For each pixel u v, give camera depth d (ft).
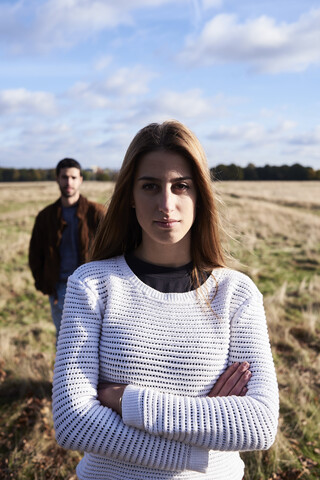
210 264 5.26
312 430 11.28
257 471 9.77
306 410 12.03
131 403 4.29
